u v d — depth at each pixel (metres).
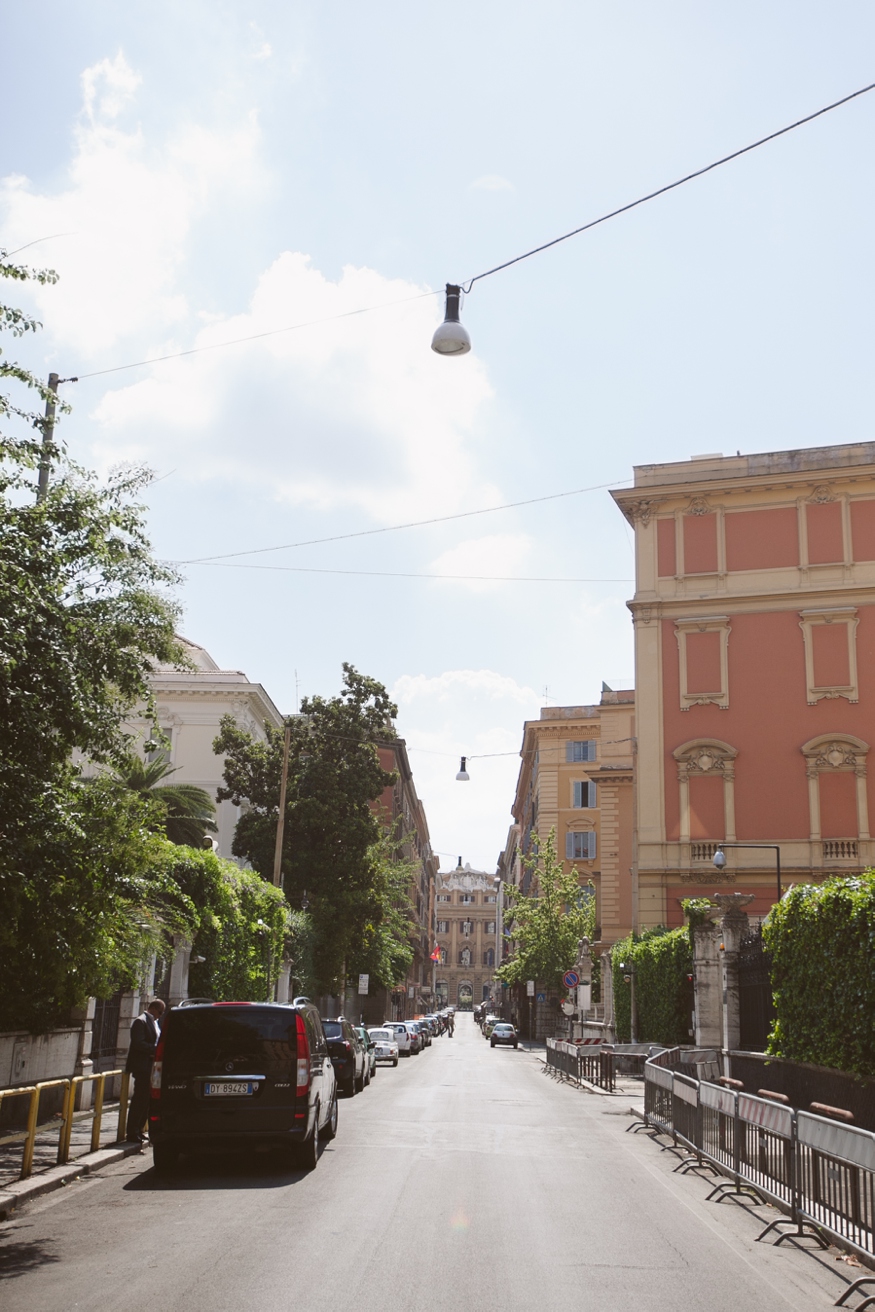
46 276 10.81
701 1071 17.59
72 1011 17.55
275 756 42.59
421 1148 14.84
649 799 40.78
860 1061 13.02
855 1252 8.63
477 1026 126.12
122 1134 14.51
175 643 12.80
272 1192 11.13
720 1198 11.47
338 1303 6.95
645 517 42.84
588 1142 16.41
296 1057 12.48
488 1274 7.85
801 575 40.84
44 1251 8.47
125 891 13.51
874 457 40.84
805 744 39.50
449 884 185.38
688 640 41.56
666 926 39.16
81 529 11.56
